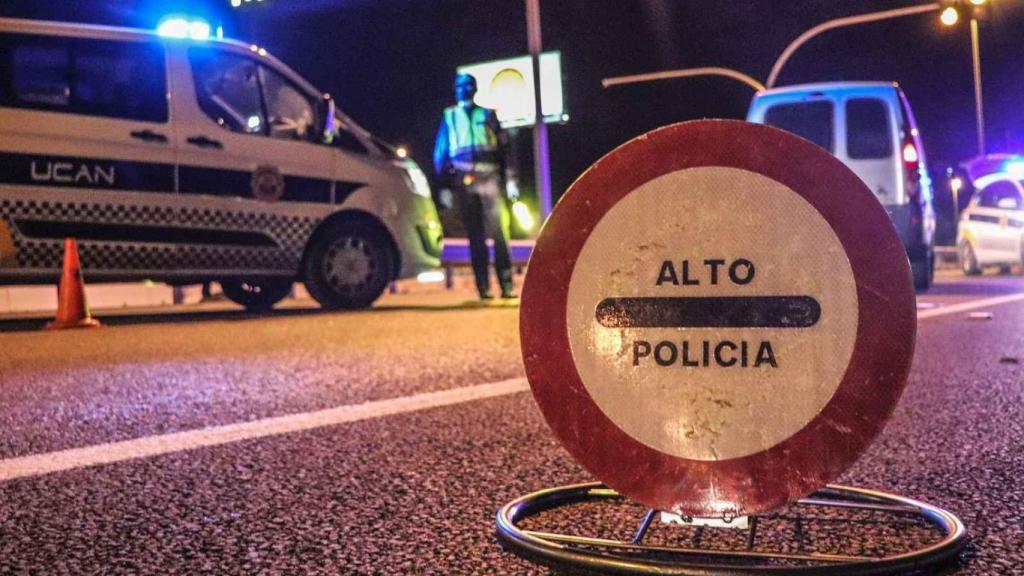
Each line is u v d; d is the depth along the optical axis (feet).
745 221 6.30
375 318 28.14
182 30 50.14
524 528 7.57
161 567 6.93
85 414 13.34
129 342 22.47
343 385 15.58
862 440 6.14
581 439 6.53
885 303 6.14
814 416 6.20
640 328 6.43
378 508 8.38
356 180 30.94
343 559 7.02
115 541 7.54
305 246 30.01
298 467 9.96
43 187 25.70
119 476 9.68
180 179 27.58
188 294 45.24
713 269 6.34
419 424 12.23
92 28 26.73
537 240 6.62
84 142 26.22
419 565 6.85
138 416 13.11
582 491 8.34
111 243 26.73
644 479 6.43
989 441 10.82
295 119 30.17
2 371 17.75
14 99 25.48
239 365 18.15
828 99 38.75
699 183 6.36
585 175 6.55
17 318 32.86
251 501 8.66
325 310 31.24
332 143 30.66
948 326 23.73
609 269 6.48
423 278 37.40
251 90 29.30
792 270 6.23
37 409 13.78
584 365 6.52
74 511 8.42
